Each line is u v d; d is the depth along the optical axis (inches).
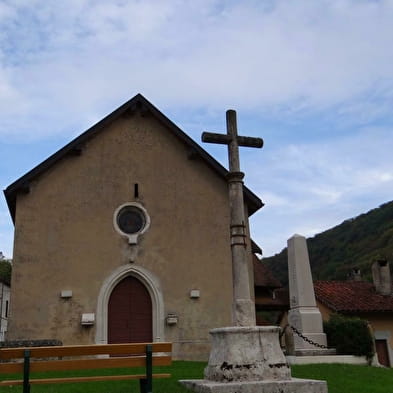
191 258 711.1
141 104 748.6
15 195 685.9
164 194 729.6
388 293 964.6
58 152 693.9
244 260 366.3
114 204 706.2
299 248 650.8
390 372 502.6
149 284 687.1
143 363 277.0
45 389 362.9
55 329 642.8
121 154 730.8
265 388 301.7
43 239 670.5
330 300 916.6
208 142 396.8
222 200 745.6
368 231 2159.2
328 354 589.9
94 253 679.7
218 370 319.0
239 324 348.5
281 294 872.3
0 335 1644.9
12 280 647.8
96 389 357.1
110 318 674.2
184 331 680.4
